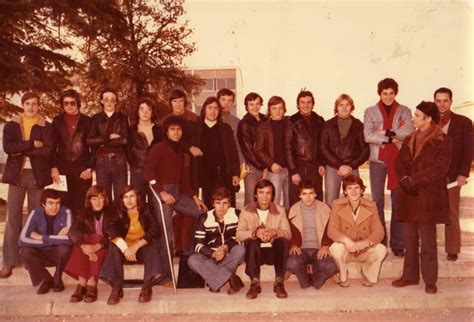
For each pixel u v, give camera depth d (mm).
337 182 5426
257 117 5828
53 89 11773
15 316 4527
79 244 4590
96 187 4797
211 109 5430
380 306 4559
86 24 11570
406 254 4836
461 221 7777
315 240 5023
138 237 4746
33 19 11188
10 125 5117
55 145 5250
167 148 5020
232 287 4730
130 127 5410
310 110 5547
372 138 5281
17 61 10195
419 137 4633
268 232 4641
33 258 4727
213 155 5457
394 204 5316
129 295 4738
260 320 4332
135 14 13281
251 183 5680
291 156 5426
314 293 4707
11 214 5129
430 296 4574
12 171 5082
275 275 4793
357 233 4883
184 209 5176
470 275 5145
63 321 4410
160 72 14711
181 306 4551
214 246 4812
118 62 14000
